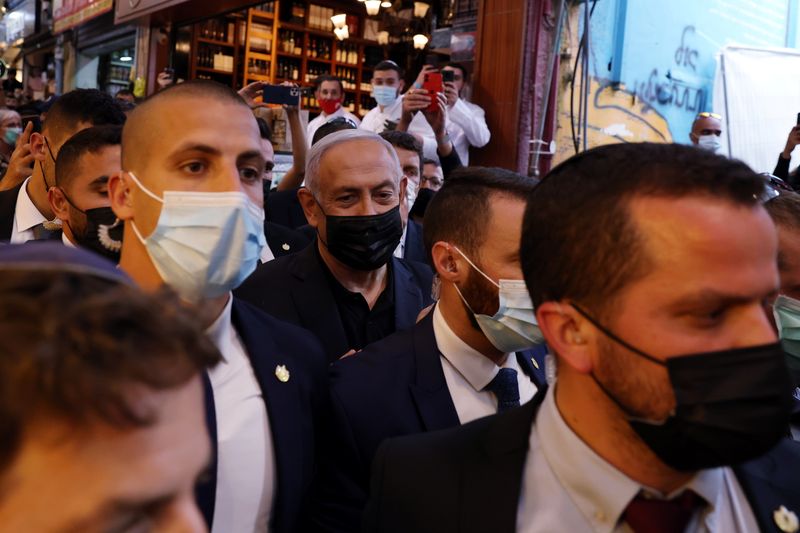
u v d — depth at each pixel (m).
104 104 2.90
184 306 0.58
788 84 6.77
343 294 2.44
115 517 0.49
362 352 1.81
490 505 1.08
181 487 0.53
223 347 1.53
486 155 5.88
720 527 1.05
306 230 3.28
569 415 1.05
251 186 1.66
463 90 6.05
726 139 6.68
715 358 0.88
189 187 1.55
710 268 0.88
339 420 1.67
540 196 1.04
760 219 0.90
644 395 0.93
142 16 10.75
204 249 1.54
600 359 0.96
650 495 1.01
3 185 3.10
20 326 0.48
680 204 0.89
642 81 6.79
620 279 0.92
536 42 5.68
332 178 2.34
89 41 13.92
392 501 1.17
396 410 1.68
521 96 5.70
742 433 0.87
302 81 11.11
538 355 2.08
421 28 8.41
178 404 0.53
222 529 1.42
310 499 1.66
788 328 1.66
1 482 0.47
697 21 7.23
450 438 1.20
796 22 8.23
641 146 0.98
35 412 0.47
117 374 0.48
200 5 9.73
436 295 2.19
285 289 2.37
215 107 1.57
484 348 1.77
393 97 6.13
